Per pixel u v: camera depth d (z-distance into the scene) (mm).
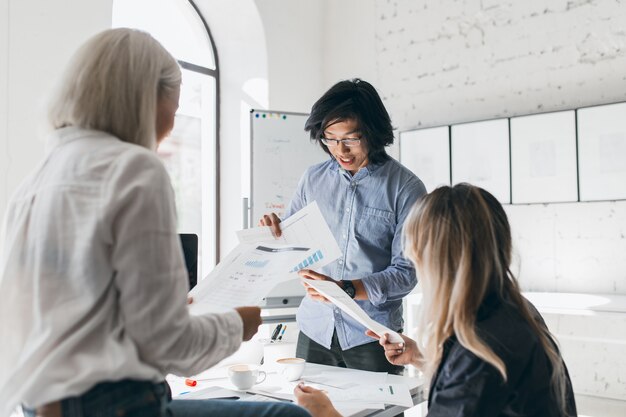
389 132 1928
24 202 907
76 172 861
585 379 2965
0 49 2207
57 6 2387
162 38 3531
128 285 809
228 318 975
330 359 1985
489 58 3342
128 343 818
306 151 3273
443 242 1075
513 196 3195
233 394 1445
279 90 3652
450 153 3434
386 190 1949
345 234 1996
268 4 3584
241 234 1620
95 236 810
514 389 1001
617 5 2936
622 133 2875
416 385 1521
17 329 867
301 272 1691
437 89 3543
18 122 2248
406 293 1877
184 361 888
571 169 3016
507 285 1101
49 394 781
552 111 3092
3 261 905
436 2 3549
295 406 1147
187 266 1565
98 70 910
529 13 3203
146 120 932
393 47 3729
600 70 2980
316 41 3971
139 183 834
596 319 2938
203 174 3740
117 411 814
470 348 996
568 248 3045
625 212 2887
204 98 3748
